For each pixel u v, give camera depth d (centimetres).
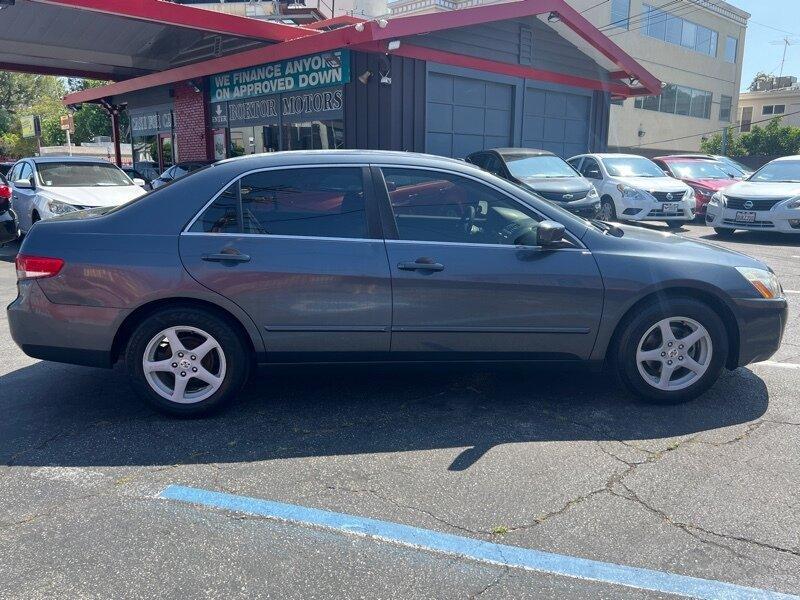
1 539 296
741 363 446
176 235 411
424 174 432
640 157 1496
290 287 409
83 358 416
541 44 1614
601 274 422
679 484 343
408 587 265
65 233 416
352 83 1310
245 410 440
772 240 1254
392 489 339
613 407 444
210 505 324
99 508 322
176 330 415
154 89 1944
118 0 1150
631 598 259
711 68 3597
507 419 425
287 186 423
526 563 280
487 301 418
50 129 4291
